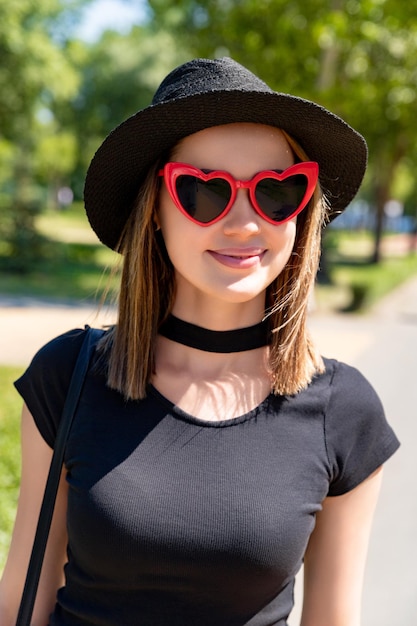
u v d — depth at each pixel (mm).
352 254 33469
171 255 1570
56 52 20203
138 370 1534
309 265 1638
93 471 1473
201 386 1572
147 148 1558
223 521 1416
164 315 1642
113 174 1627
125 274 1619
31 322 10914
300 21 11164
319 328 11398
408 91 13266
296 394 1545
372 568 3623
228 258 1510
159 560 1413
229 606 1439
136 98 31641
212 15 11969
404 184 42562
